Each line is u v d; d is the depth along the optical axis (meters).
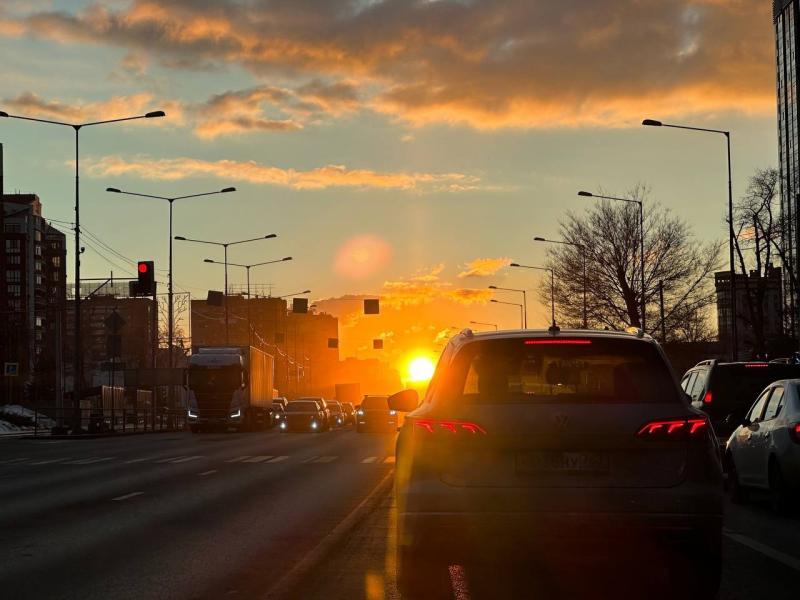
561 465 6.79
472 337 7.43
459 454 6.86
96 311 127.88
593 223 64.69
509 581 8.60
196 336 148.25
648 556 9.81
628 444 6.77
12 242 149.00
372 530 11.88
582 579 8.69
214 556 9.98
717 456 6.96
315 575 8.82
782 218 64.06
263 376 59.06
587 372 7.16
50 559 9.80
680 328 63.56
